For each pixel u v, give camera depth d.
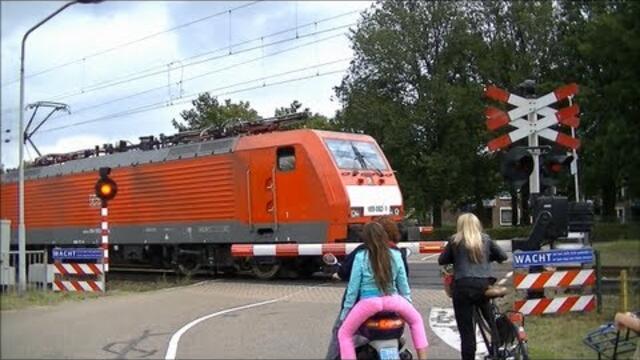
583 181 46.28
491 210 66.94
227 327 11.76
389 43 53.03
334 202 17.89
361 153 19.06
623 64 30.48
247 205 19.64
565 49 51.69
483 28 54.66
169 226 22.09
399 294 6.54
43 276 18.92
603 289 13.85
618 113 33.12
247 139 20.00
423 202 51.97
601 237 40.09
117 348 10.41
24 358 9.96
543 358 8.66
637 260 23.23
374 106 51.97
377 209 18.59
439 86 52.06
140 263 24.75
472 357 8.05
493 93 12.61
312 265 19.67
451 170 50.78
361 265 6.42
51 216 28.05
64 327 12.48
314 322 11.94
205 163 20.97
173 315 13.35
